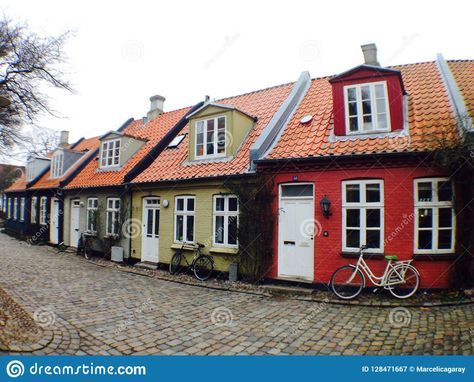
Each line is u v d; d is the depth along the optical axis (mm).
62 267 11375
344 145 8250
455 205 7211
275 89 12992
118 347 4820
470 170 7109
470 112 7820
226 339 5145
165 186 11242
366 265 7453
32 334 4883
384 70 8383
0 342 4309
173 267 10461
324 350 4707
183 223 10727
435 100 8758
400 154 7309
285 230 8664
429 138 7398
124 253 12656
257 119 11375
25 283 8648
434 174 7305
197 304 7055
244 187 9156
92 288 8391
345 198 7973
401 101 8266
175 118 15602
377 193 7773
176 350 4754
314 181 8266
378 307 6625
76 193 15898
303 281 8242
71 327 5457
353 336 5164
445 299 6723
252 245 8938
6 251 14867
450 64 10680
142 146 14773
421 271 7305
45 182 19609
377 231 7730
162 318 6121
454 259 7211
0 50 10484
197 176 10016
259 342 5023
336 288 7762
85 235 14492
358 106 8648
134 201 12531
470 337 4836
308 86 11859
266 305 6969
